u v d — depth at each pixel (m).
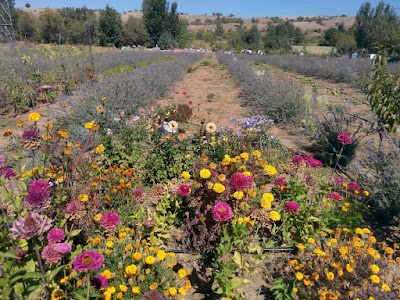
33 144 3.09
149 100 9.91
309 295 2.71
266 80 11.65
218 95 12.89
